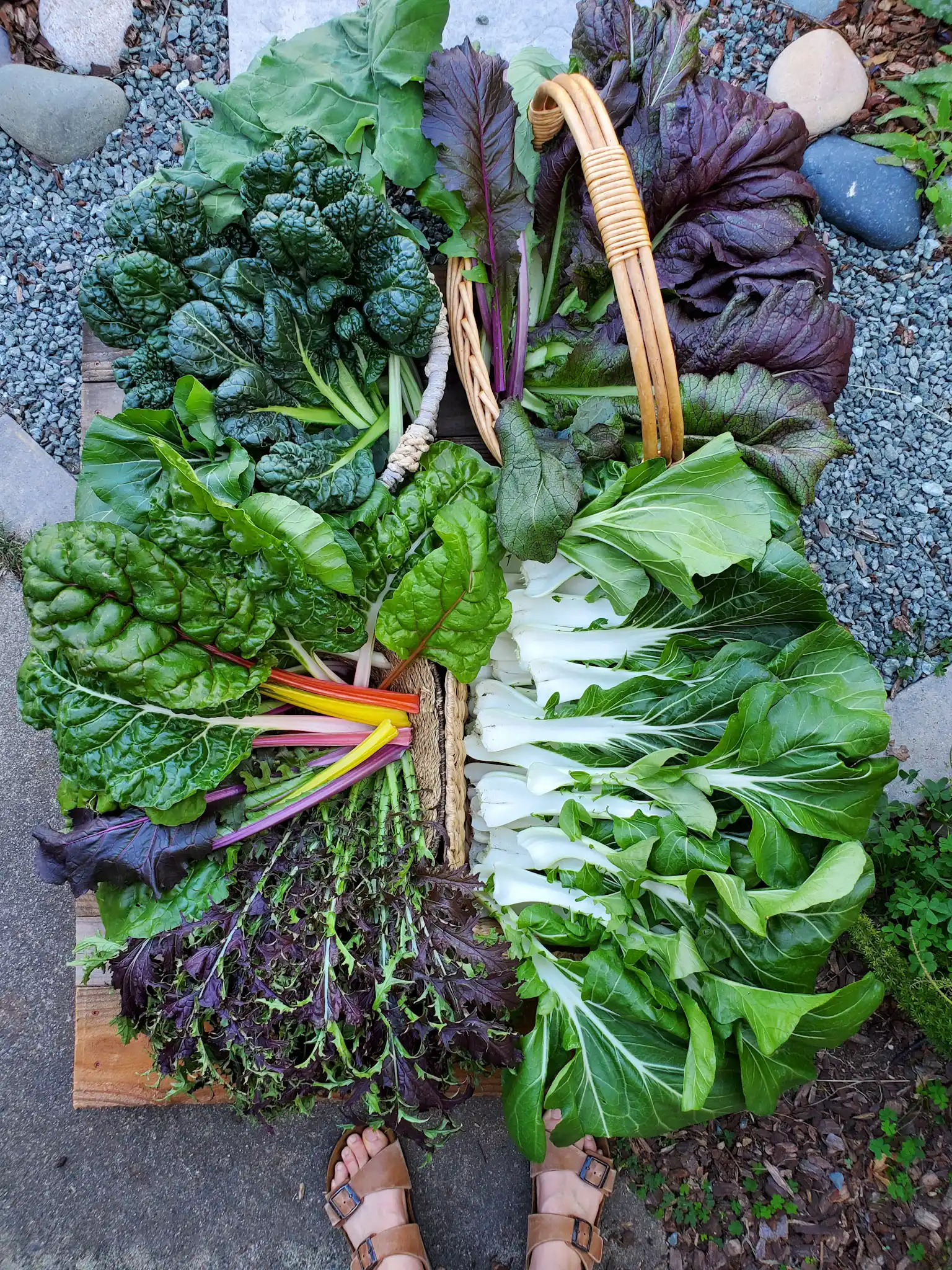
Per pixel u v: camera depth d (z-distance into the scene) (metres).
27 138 1.88
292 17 1.85
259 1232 1.83
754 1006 1.24
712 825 1.30
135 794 1.23
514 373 1.48
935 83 1.88
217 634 1.25
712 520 1.27
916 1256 1.80
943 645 1.98
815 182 1.92
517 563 1.61
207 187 1.35
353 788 1.42
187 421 1.29
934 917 1.70
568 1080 1.35
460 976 1.25
